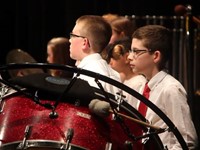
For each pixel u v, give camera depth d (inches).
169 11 507.2
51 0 534.6
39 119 190.2
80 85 198.4
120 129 197.5
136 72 273.6
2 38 557.3
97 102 191.6
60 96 192.1
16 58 420.8
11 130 189.5
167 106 254.8
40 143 183.8
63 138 185.8
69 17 521.7
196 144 253.6
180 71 432.8
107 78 187.3
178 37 449.7
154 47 268.7
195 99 410.6
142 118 204.2
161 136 245.8
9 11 553.9
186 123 250.8
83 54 273.7
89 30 273.0
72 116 192.2
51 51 397.1
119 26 355.6
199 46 428.8
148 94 265.4
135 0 506.6
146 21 470.3
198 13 498.6
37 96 193.8
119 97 200.2
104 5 516.4
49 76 202.2
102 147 190.1
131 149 195.0
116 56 315.6
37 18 536.4
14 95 201.6
